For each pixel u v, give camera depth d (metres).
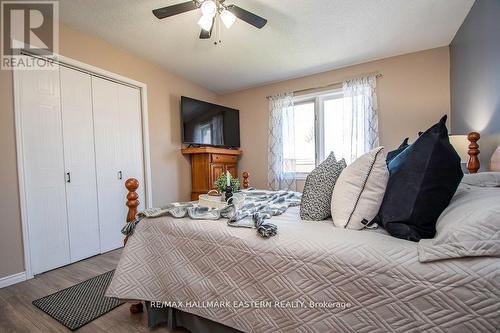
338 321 0.89
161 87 3.38
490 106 1.85
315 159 3.70
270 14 2.26
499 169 1.58
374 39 2.69
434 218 0.97
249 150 4.25
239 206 1.54
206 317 1.19
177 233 1.31
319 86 3.59
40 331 1.40
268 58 3.13
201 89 4.08
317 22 2.38
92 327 1.42
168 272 1.31
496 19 1.73
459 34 2.48
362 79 3.21
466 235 0.75
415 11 2.21
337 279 0.90
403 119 3.06
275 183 3.92
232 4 2.08
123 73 2.88
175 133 3.58
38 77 2.18
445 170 0.95
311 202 1.31
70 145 2.42
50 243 2.25
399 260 0.82
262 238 1.08
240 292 1.10
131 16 2.26
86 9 2.15
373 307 0.83
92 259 2.52
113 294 1.38
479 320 0.69
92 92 2.61
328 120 3.64
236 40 2.70
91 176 2.59
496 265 0.70
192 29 2.48
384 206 1.09
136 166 3.06
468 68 2.27
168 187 3.45
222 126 4.02
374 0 2.08
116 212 2.83
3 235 1.95
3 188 1.95
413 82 3.00
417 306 0.77
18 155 2.02
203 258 1.21
